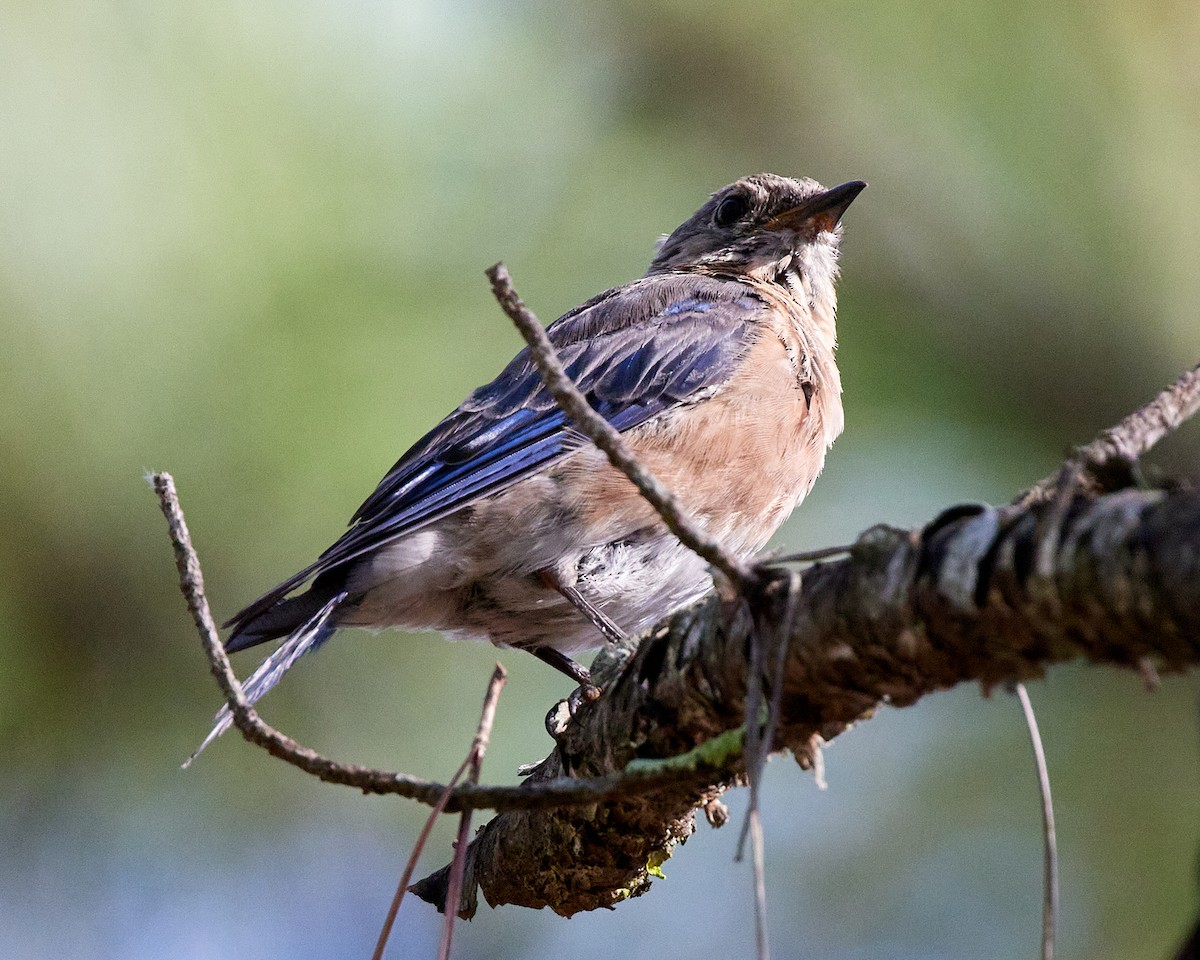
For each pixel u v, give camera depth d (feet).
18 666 33.91
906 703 17.21
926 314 37.45
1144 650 14.58
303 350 33.78
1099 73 36.52
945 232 37.42
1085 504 14.84
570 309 36.65
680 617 20.39
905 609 15.97
